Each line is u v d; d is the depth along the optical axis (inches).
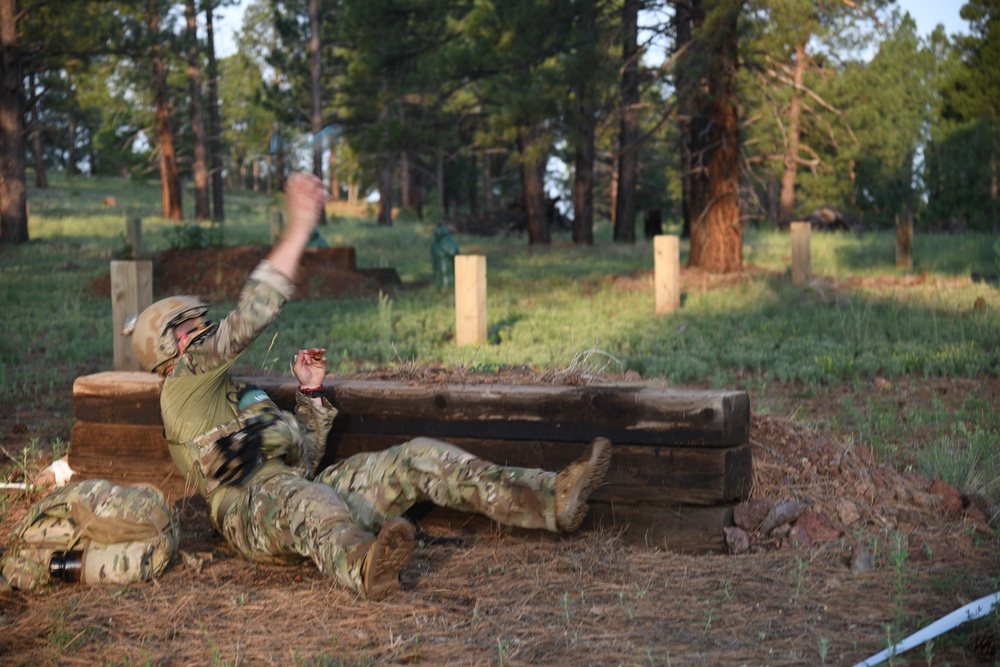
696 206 722.8
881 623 123.2
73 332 475.5
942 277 580.7
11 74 970.7
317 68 1487.5
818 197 1440.7
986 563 146.2
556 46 726.5
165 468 188.1
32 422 274.2
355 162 1348.4
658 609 130.0
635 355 373.1
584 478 135.6
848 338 403.9
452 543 160.9
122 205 1892.2
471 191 2488.9
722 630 122.0
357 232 1385.3
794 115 992.2
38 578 140.7
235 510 143.7
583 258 925.2
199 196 1605.6
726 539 153.3
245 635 123.5
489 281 716.0
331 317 532.4
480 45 877.8
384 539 127.6
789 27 601.3
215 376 143.8
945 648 114.5
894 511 166.6
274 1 1755.7
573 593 136.9
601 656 115.1
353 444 174.9
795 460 179.8
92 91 1635.1
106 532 141.5
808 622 124.2
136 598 137.1
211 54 1753.2
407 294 633.6
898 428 251.8
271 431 147.0
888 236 1029.2
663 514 156.6
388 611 129.3
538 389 164.7
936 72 1278.3
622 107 701.3
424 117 1080.8
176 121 1921.8
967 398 287.0
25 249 932.0
